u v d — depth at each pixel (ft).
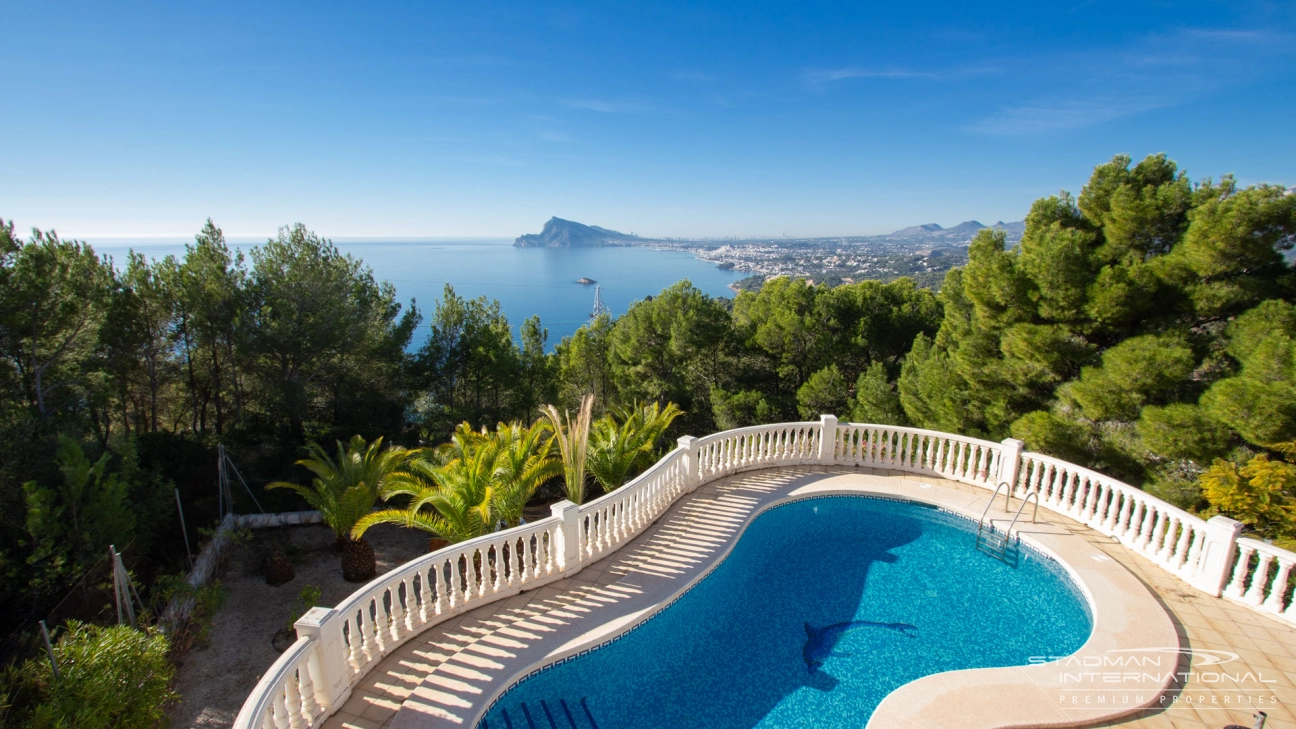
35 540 30.12
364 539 38.42
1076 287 35.63
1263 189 29.48
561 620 20.89
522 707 17.71
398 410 65.87
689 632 21.39
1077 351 36.40
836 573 25.29
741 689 18.74
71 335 44.55
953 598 23.43
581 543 24.40
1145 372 30.81
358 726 15.93
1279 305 28.66
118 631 21.24
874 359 74.90
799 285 83.15
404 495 45.65
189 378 61.00
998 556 26.66
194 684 26.86
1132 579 22.71
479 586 21.66
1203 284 32.53
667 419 45.44
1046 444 35.27
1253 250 30.17
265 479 49.65
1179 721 15.84
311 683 15.67
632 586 23.11
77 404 46.91
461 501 30.17
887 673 19.36
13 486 32.99
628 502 26.43
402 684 17.60
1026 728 15.69
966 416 44.16
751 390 76.13
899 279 92.22
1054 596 23.56
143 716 20.04
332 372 61.46
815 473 34.50
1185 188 34.22
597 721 17.39
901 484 32.76
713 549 25.98
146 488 38.50
